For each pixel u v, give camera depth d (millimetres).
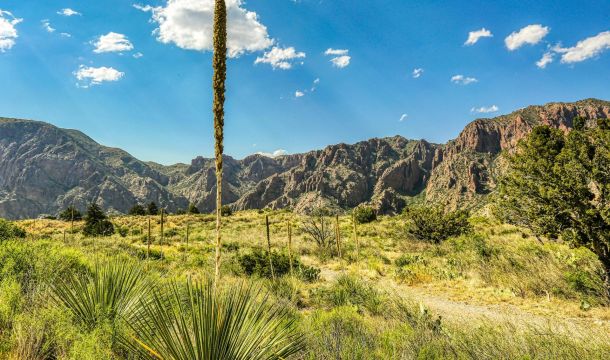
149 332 2764
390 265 17203
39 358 3125
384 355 4523
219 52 2453
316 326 5758
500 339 4957
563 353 4461
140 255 15070
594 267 9609
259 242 29922
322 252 21266
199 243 30812
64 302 3910
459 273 13156
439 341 5156
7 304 3826
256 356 2697
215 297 2545
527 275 11016
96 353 2811
